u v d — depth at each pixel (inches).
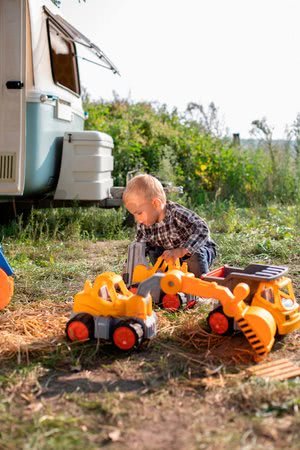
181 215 149.6
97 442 77.8
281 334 120.0
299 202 402.0
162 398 91.8
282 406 86.7
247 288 110.0
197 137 503.8
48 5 264.1
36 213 307.4
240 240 256.4
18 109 233.5
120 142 448.8
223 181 467.2
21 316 139.0
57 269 197.0
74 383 98.8
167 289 113.4
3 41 232.4
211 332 124.6
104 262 216.4
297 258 223.5
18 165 235.0
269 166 472.7
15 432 80.4
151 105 559.5
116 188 300.2
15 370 103.0
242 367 104.7
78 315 118.1
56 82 267.4
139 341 113.3
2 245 239.8
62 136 273.4
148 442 77.6
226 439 77.3
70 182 269.1
